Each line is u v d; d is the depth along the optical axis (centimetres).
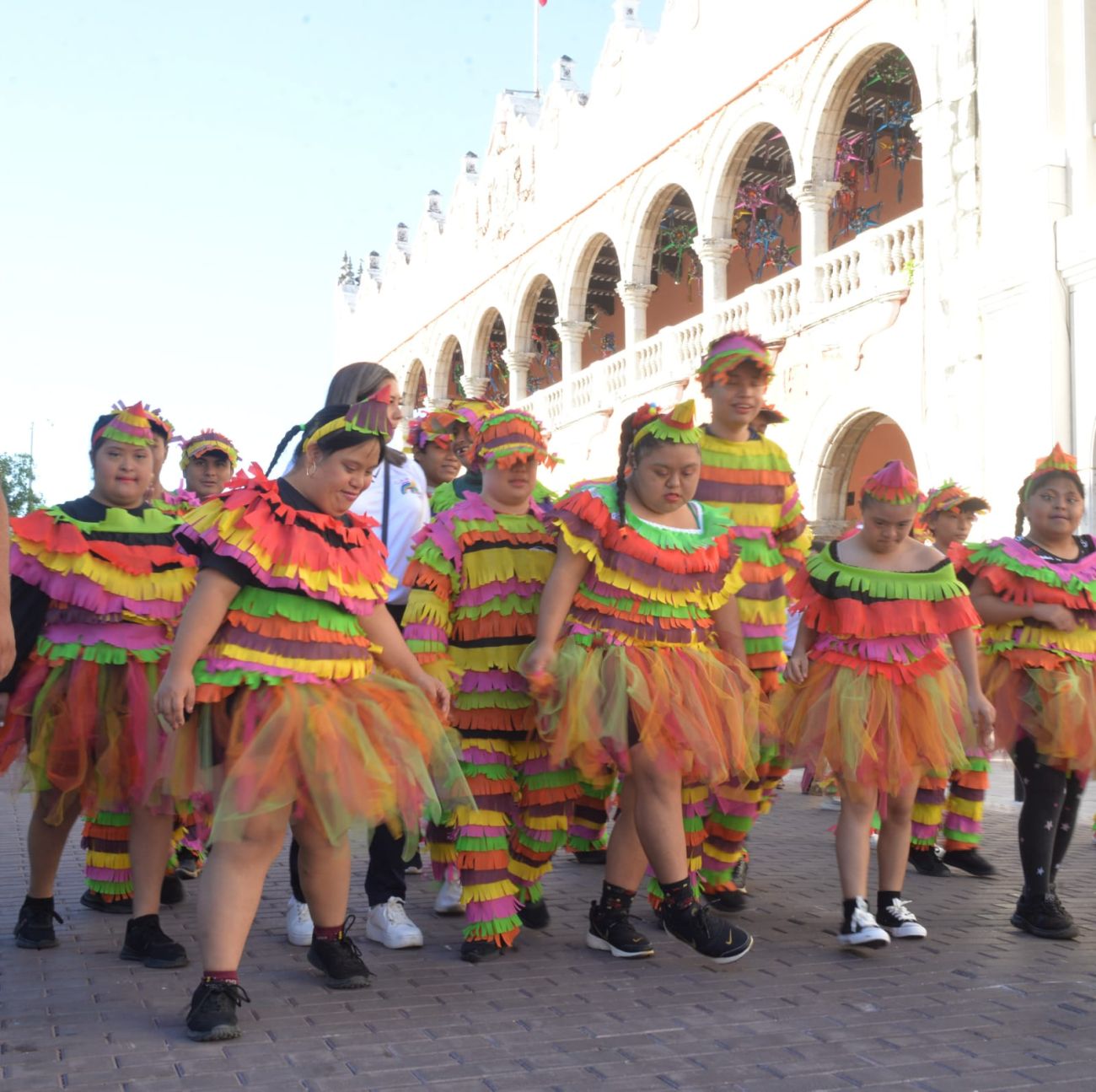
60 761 454
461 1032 368
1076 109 1304
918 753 482
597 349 2906
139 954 448
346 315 3803
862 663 483
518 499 492
